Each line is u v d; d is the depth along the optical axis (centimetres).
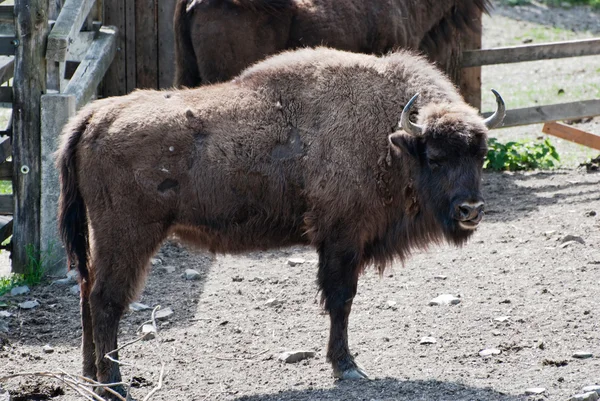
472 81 3519
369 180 1675
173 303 2148
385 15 2928
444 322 1933
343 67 1736
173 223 1697
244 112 1703
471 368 1678
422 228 1733
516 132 3941
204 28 2703
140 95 1725
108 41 2984
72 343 1945
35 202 2372
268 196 1700
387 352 1789
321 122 1695
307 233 1709
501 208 2806
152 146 1648
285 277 2297
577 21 6097
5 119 3594
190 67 2820
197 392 1644
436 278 2217
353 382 1641
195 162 1666
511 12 6331
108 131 1652
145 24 3284
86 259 1700
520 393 1530
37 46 2328
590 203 2788
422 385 1594
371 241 1736
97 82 2689
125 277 1648
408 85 1722
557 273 2181
